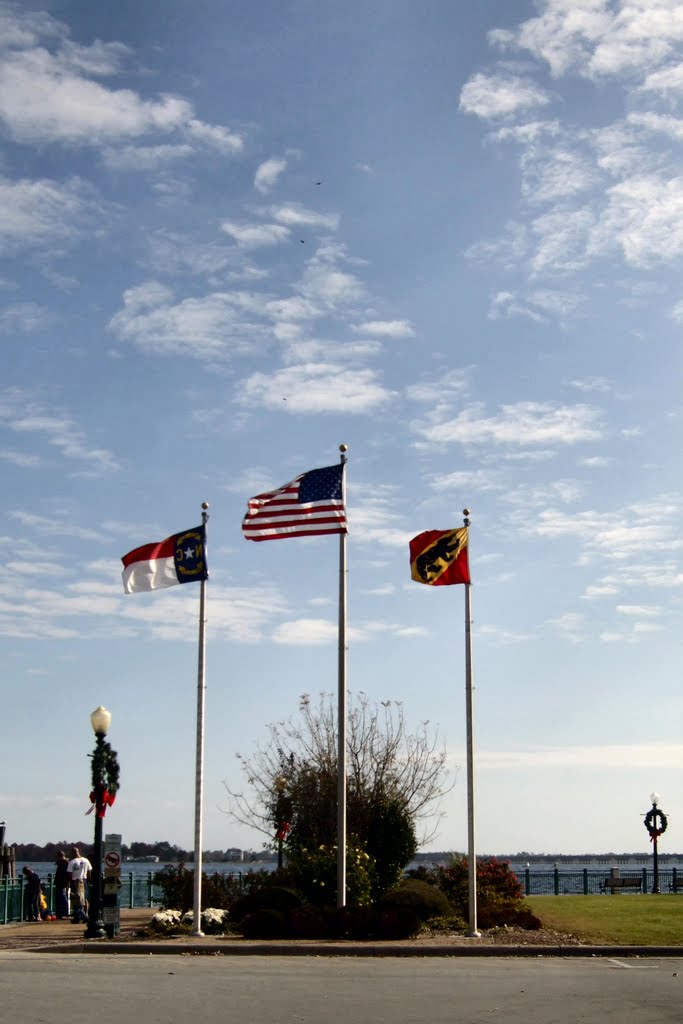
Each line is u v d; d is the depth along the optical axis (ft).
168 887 98.17
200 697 83.71
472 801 80.43
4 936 83.35
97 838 82.07
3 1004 45.06
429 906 83.76
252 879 99.14
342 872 81.10
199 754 83.10
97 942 76.38
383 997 48.85
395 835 103.96
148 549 85.66
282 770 112.68
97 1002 46.16
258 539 85.10
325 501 85.46
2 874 107.96
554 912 98.43
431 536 83.71
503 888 91.40
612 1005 46.60
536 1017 43.11
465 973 58.95
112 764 83.46
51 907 111.04
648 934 77.97
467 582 82.79
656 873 149.38
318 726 114.52
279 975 57.31
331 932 78.48
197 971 58.95
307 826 109.60
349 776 110.11
